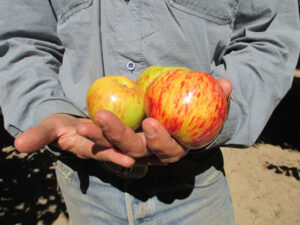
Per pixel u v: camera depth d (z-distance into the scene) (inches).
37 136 6.5
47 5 11.1
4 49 10.9
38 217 27.1
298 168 36.3
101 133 6.6
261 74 9.9
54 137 7.5
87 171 10.8
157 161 8.6
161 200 10.7
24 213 27.6
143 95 9.6
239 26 11.4
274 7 10.3
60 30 10.8
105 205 11.0
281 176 34.6
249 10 10.5
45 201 29.3
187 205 11.0
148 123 6.5
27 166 35.8
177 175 10.5
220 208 12.0
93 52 10.5
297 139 45.4
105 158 7.6
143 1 9.6
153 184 10.5
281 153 40.6
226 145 10.3
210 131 7.9
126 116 9.0
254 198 30.5
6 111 9.9
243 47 11.0
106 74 11.0
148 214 10.8
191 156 10.6
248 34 10.9
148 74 9.9
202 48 10.5
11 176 33.6
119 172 10.0
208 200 11.4
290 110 59.9
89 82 10.9
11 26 10.6
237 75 10.0
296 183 33.1
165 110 8.0
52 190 31.1
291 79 10.6
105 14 10.0
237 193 31.4
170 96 8.0
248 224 26.7
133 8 9.8
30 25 10.9
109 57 10.6
